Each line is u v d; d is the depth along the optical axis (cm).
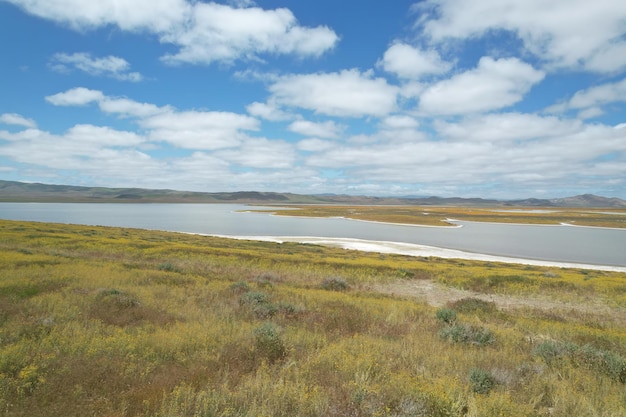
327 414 542
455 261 4334
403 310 1537
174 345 830
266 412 531
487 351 948
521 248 6381
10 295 1244
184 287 1708
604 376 812
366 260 3644
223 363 746
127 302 1248
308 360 762
